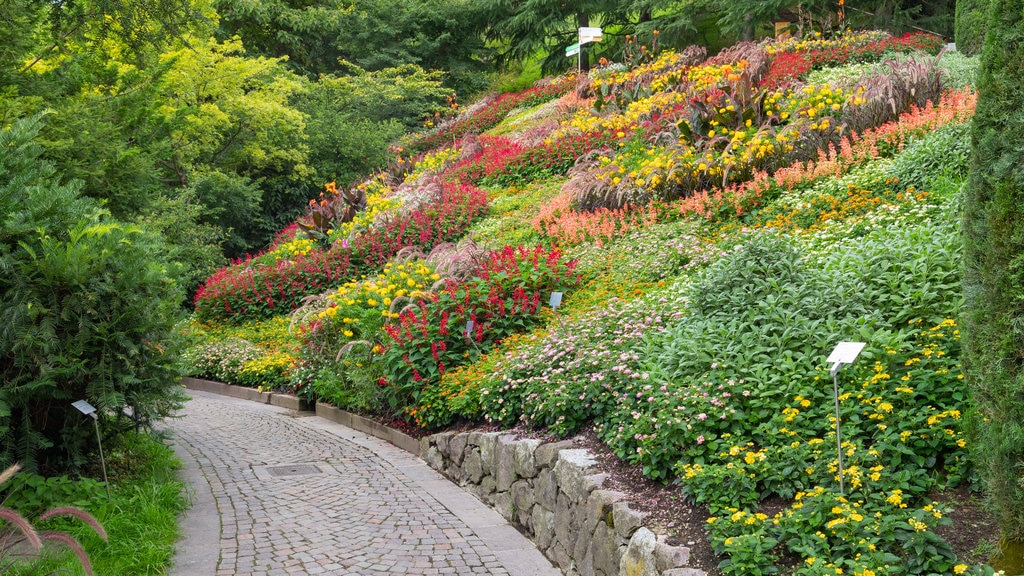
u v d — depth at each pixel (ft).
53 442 18.02
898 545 10.93
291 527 17.81
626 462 15.87
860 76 45.06
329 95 96.12
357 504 19.88
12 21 25.08
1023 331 9.61
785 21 83.56
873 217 25.22
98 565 14.33
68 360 17.37
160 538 16.11
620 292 26.27
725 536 11.82
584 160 51.11
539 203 47.32
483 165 59.21
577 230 36.35
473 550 16.78
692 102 42.88
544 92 88.12
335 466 24.04
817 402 14.78
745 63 59.67
